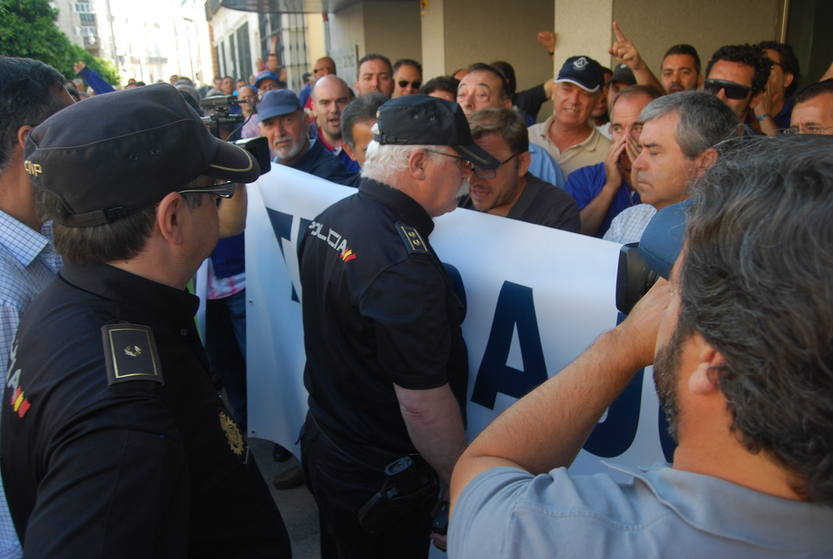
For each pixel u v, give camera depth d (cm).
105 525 74
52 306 93
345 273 145
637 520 59
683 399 59
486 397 177
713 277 52
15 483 90
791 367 47
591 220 260
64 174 88
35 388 85
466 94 333
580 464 156
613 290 152
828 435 48
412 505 159
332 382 161
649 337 80
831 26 533
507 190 221
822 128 211
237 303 313
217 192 103
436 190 154
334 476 164
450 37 785
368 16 1088
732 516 55
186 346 100
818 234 46
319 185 227
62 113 91
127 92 93
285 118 313
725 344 51
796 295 46
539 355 165
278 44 1658
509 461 76
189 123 95
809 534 54
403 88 500
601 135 327
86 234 92
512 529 61
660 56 496
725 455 57
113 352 86
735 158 55
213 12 2384
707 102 173
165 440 82
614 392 81
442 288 144
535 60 829
